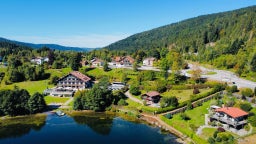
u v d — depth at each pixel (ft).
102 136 319.47
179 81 495.00
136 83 509.76
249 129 305.94
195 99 408.46
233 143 269.85
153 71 558.56
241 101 384.06
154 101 431.84
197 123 334.65
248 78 529.45
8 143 302.66
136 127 349.00
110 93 438.40
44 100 426.92
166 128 338.95
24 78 602.03
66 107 434.30
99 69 645.92
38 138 315.99
